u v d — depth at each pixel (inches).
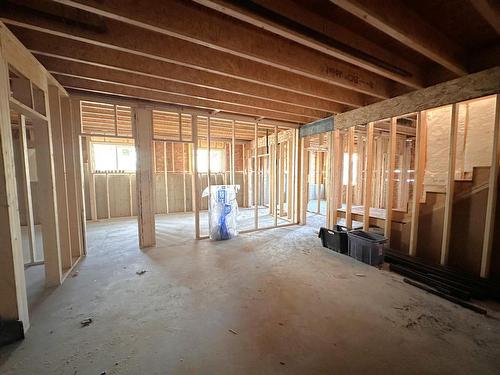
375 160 275.6
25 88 83.7
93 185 243.3
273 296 93.6
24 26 70.9
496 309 84.8
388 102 137.2
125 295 94.1
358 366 59.6
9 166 68.9
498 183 101.1
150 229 156.4
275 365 59.9
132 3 68.0
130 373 57.5
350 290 98.8
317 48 82.6
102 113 182.1
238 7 64.0
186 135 273.9
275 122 206.5
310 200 390.6
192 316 80.4
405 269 114.4
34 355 63.1
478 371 57.9
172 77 110.9
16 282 69.0
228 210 177.8
